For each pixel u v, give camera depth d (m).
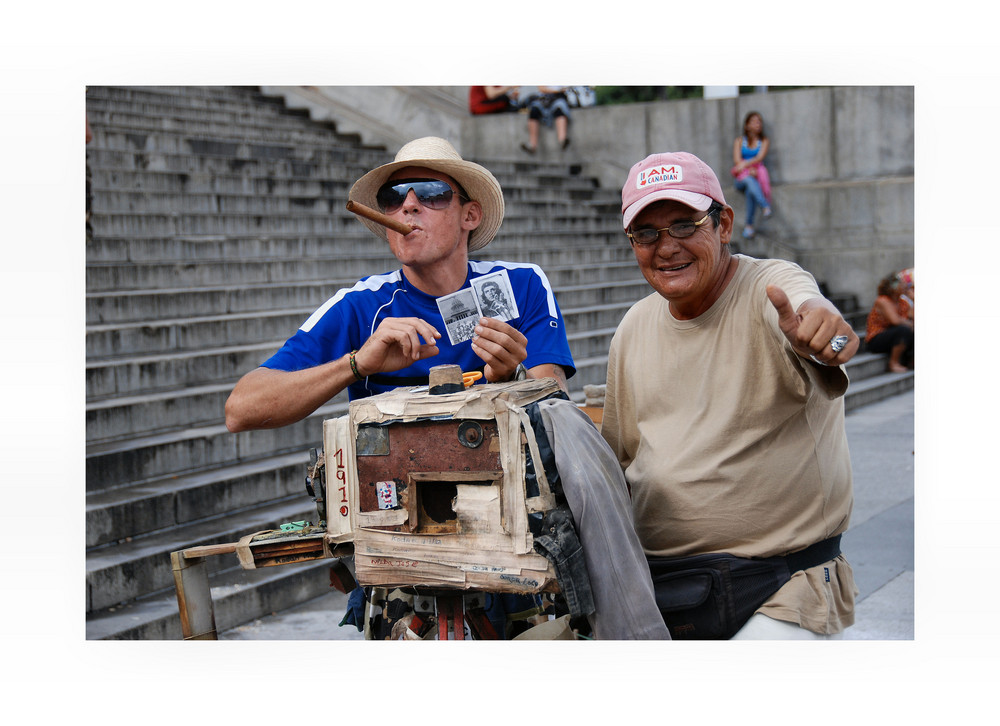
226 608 4.39
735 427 2.42
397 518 2.23
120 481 5.01
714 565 2.42
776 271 2.39
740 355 2.41
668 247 2.35
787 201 11.39
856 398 8.96
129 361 5.71
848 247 11.12
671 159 2.35
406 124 12.00
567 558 2.10
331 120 11.45
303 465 5.70
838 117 11.18
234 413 2.45
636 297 9.87
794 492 2.42
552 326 2.80
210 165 8.69
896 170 11.02
